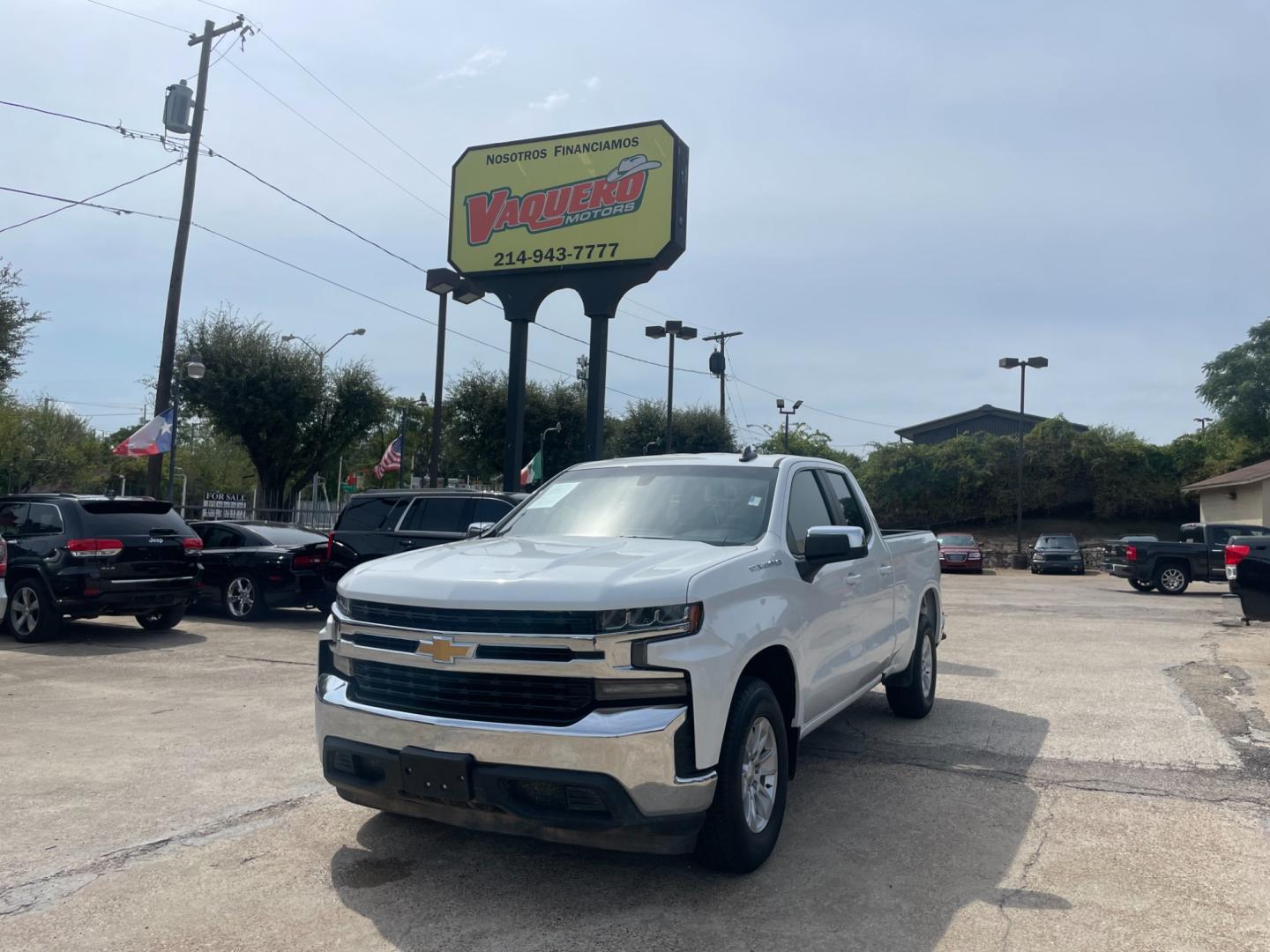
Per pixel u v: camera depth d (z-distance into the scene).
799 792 5.48
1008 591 22.25
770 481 5.29
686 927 3.71
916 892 4.06
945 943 3.59
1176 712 7.64
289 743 6.47
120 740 6.55
